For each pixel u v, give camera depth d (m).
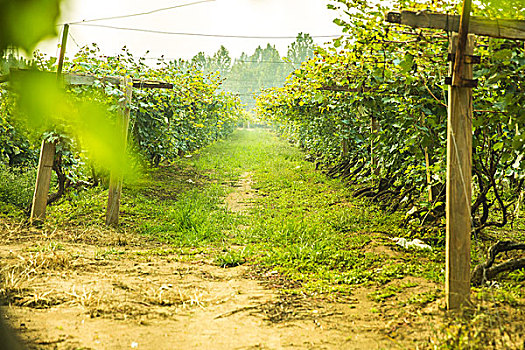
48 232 7.10
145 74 10.12
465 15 3.63
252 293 4.75
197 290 4.76
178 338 3.53
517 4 3.88
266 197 11.48
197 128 19.52
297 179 14.09
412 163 8.00
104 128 0.66
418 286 4.76
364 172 11.24
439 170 6.52
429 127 6.88
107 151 0.67
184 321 3.91
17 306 3.87
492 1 4.10
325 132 14.35
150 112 11.32
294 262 5.91
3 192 9.00
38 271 4.96
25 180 10.29
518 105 4.60
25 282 4.51
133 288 4.71
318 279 5.24
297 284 5.11
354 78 8.08
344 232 7.60
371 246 6.59
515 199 7.05
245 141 33.88
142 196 10.33
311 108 14.83
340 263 5.78
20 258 5.29
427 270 5.35
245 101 89.94
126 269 5.48
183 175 14.83
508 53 4.32
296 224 7.95
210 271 5.62
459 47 3.71
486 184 6.33
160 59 11.09
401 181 8.83
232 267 5.84
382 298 4.46
